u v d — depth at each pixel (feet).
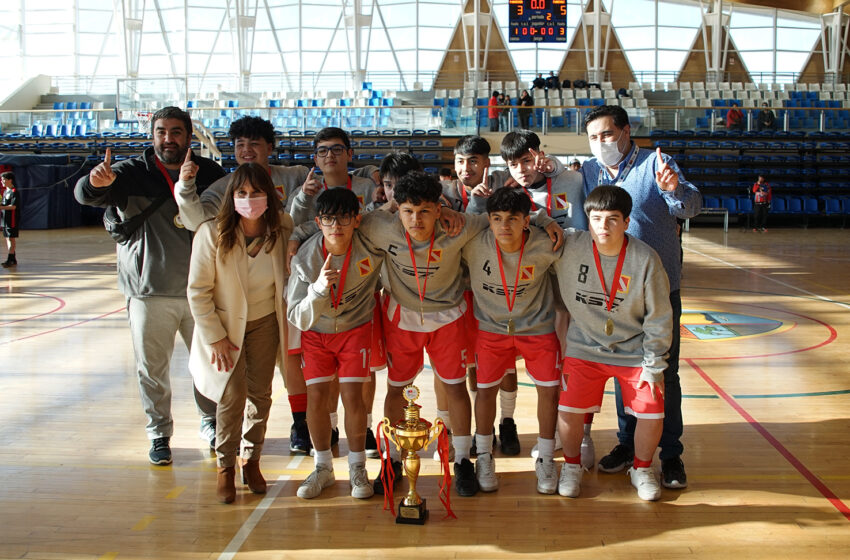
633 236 10.07
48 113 70.08
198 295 9.50
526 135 10.64
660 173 9.59
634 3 89.71
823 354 18.54
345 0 88.22
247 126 11.63
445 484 9.36
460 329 10.39
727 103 77.66
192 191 9.68
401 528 9.02
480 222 10.23
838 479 10.41
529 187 11.38
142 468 10.99
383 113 66.49
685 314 24.62
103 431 12.65
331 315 9.89
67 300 27.35
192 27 92.32
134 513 9.43
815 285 31.40
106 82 90.43
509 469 11.04
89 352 18.81
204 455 11.56
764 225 62.44
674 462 10.30
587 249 9.72
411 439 8.92
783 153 69.67
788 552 8.30
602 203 9.18
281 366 10.44
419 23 89.76
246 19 85.71
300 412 11.73
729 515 9.29
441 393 11.60
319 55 91.66
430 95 82.28
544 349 10.23
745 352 18.85
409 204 9.20
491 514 9.41
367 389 11.48
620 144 10.46
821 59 90.74
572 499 9.89
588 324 9.89
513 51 90.07
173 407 14.11
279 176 12.84
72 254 42.83
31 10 92.27
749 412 13.64
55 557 8.25
